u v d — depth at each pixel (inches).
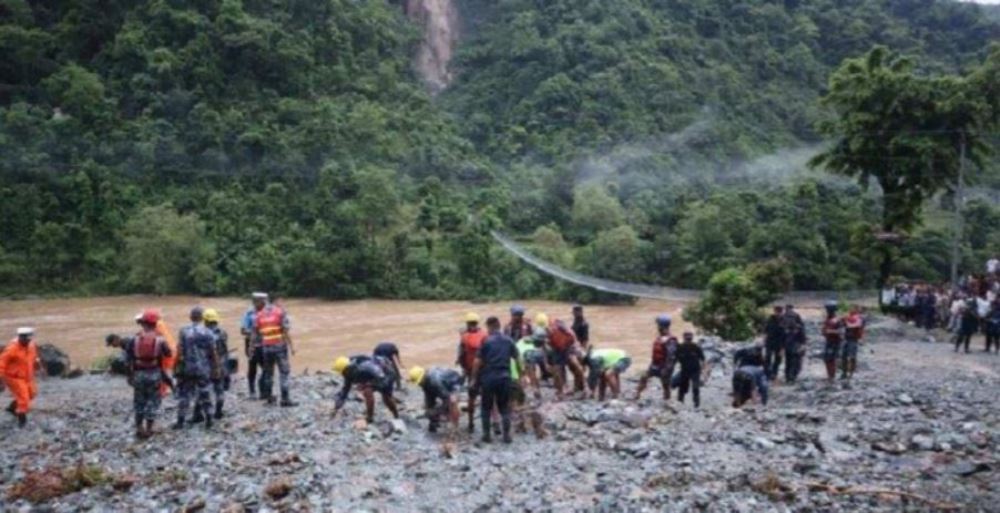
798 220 2384.4
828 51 4879.4
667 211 3031.5
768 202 2716.5
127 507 381.1
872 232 1598.2
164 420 603.5
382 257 2492.6
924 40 4813.0
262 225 2763.3
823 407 625.3
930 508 350.0
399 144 3378.4
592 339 1563.7
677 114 3991.1
